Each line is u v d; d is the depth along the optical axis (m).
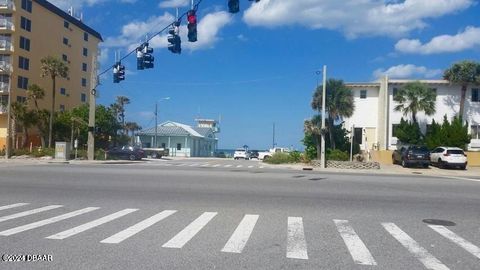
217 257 7.30
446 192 17.72
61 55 67.62
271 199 14.58
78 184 17.98
